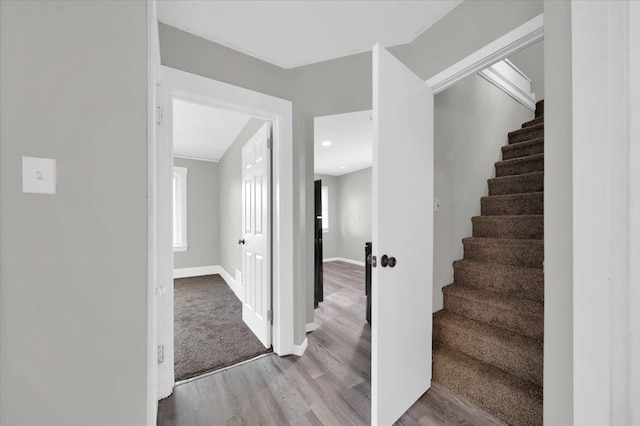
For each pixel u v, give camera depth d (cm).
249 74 192
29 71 79
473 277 201
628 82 54
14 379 76
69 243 83
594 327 59
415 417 139
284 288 201
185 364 188
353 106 198
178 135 362
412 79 148
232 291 379
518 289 177
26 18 79
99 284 87
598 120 58
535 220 198
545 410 77
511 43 128
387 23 164
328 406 148
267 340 210
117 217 90
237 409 146
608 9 57
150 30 99
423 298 156
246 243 261
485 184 252
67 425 82
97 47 88
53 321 81
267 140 214
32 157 78
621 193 55
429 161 163
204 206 493
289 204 205
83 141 85
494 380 142
